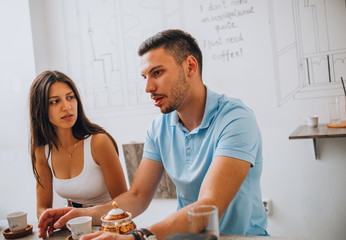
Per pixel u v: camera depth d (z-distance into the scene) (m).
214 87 2.25
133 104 2.52
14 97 2.60
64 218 1.04
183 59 1.04
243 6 2.14
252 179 1.10
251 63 2.15
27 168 2.59
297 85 2.05
